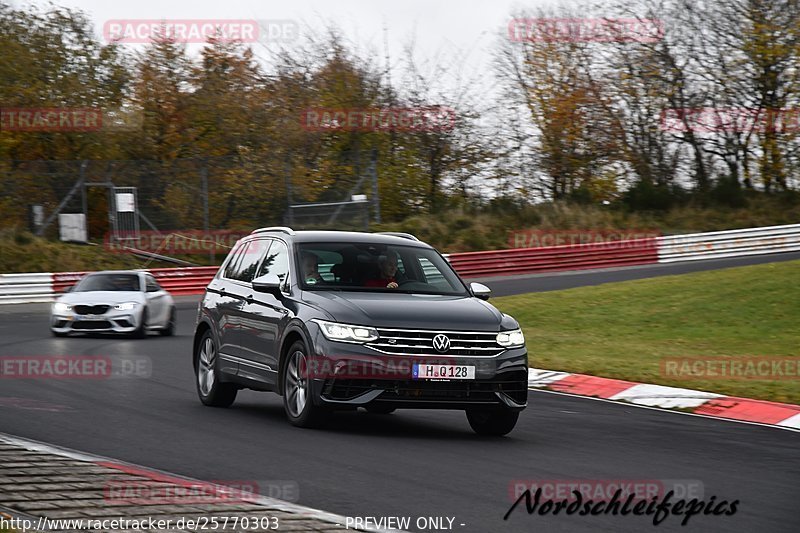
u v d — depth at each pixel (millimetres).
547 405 25641
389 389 18469
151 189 73375
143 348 37188
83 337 41375
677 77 96125
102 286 43125
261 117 87125
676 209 91562
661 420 23562
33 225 72062
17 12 83562
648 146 99438
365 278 20672
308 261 20875
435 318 18953
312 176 82312
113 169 73812
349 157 87688
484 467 16281
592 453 18312
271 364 20547
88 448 16844
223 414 21609
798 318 44344
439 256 22141
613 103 98875
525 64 99625
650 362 33562
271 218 75875
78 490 13125
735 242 81688
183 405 23016
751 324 43688
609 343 39781
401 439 18812
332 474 15156
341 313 18922
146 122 85500
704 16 95438
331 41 97750
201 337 23922
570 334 43188
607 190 97125
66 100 82188
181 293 63719
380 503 13375
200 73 87375
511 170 98250
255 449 17094
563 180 98750
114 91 85812
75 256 70250
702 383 29094
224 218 75062
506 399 19062
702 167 98312
